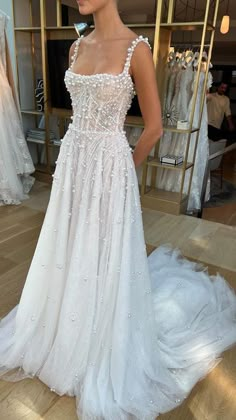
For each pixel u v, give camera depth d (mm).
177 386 1384
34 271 1381
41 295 1391
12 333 1538
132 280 1302
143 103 1149
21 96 3938
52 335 1388
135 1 5277
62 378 1322
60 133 4074
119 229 1218
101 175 1163
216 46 8531
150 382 1372
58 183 1244
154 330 1497
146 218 3148
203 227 3014
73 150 1189
